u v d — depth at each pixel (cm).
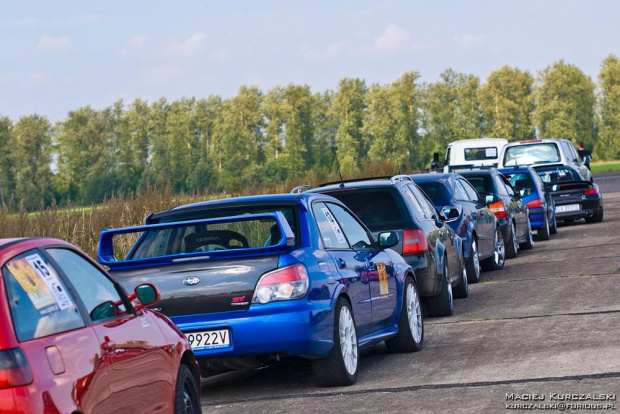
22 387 744
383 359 1692
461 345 1756
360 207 2120
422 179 2867
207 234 1498
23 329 774
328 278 1432
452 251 2362
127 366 914
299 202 1498
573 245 3791
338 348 1427
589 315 1952
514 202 3725
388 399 1320
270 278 1374
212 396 1493
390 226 2088
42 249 885
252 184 5062
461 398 1280
